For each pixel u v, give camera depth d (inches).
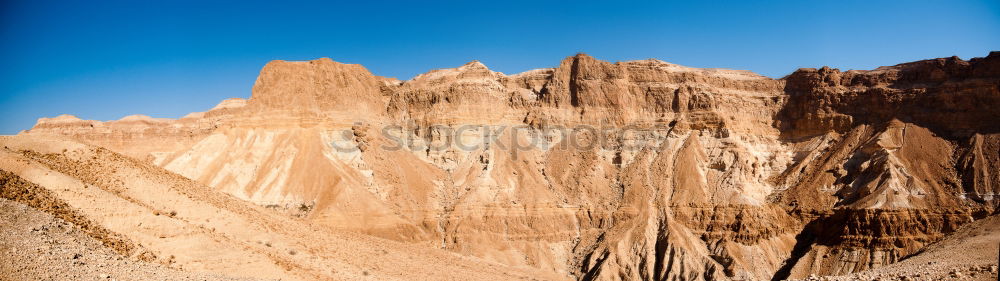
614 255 5625.0
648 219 6003.9
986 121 6112.2
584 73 7401.6
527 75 7780.5
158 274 2101.4
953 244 4520.2
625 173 6609.3
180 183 3201.3
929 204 5561.0
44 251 1921.8
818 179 6205.7
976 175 5693.9
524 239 5949.8
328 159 6535.4
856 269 5201.8
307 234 3405.5
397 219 5984.3
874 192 5718.5
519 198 6299.2
